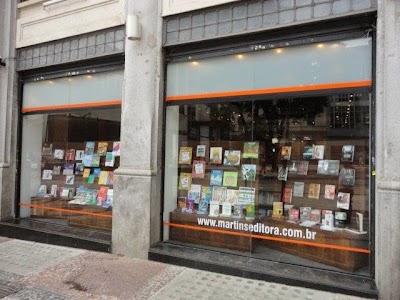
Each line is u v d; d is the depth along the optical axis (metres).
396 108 4.07
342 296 4.11
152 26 5.71
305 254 5.01
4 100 7.44
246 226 5.46
